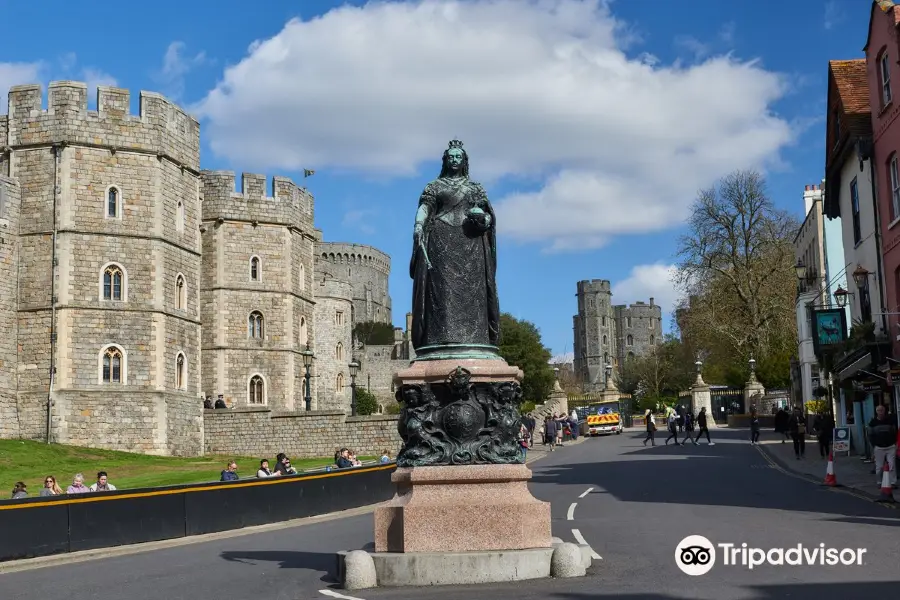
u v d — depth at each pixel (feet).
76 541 58.95
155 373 155.43
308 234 213.66
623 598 30.30
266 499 73.31
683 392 275.39
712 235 212.02
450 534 34.99
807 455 114.73
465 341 37.86
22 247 153.28
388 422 160.45
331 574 40.55
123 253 155.12
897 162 88.63
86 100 155.02
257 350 199.00
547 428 155.53
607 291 578.25
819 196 157.07
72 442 148.77
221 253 197.88
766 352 206.69
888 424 69.36
